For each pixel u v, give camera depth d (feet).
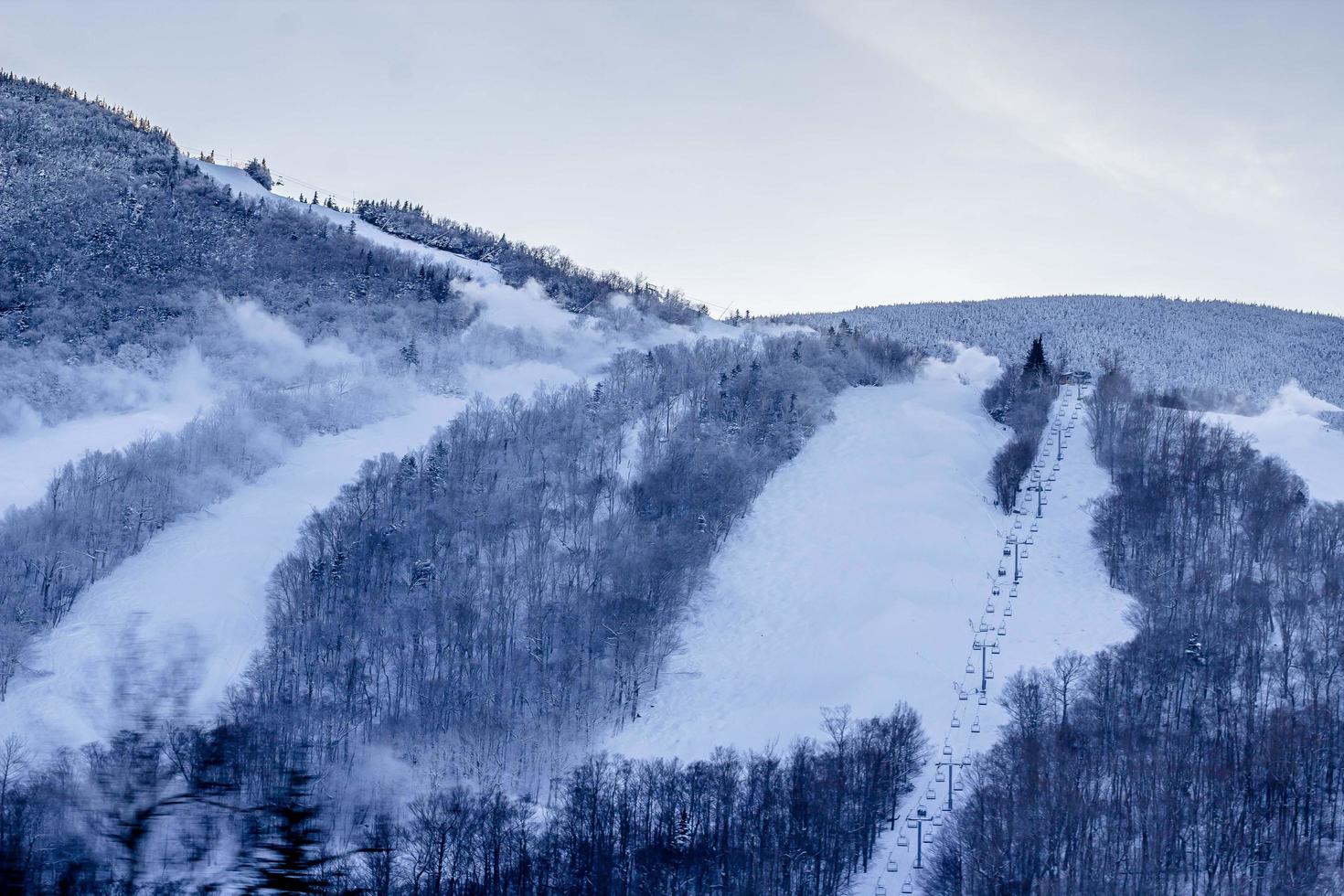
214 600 588.09
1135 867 398.21
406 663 554.05
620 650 589.73
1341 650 561.43
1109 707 513.86
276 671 487.20
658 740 548.31
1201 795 434.71
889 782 470.80
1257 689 534.37
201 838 107.65
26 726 172.04
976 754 497.46
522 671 564.71
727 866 410.11
